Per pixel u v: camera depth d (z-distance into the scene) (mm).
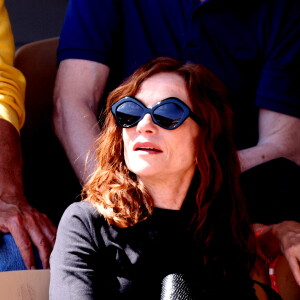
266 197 10578
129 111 8023
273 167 10898
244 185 10625
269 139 11414
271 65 11453
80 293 7605
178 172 8148
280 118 11430
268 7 11461
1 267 8922
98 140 8641
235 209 8711
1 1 11336
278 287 9336
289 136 11406
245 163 10953
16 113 10664
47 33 15711
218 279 8422
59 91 11273
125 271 7902
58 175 11898
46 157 12008
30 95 11945
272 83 11430
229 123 8695
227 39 11336
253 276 9180
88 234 7910
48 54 12180
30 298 7973
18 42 15609
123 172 8266
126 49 11414
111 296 7887
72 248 7836
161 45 11320
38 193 11781
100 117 11000
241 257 8648
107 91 11594
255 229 9773
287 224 9461
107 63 11406
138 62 11281
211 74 8562
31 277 8047
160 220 8102
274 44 11438
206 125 8305
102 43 11359
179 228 8211
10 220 9281
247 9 11445
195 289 7906
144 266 7957
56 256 7879
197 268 8281
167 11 11320
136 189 8117
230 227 8625
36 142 12008
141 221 8055
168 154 8016
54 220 11484
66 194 11781
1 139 10109
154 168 7961
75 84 11219
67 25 11523
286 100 11398
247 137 11695
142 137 7969
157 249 8039
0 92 10492
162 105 7957
